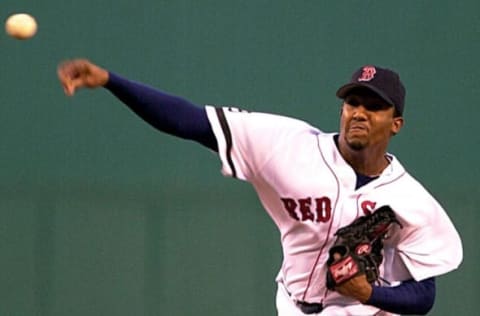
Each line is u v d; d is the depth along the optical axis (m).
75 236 32.81
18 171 32.94
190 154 33.06
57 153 33.06
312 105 33.66
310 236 17.77
